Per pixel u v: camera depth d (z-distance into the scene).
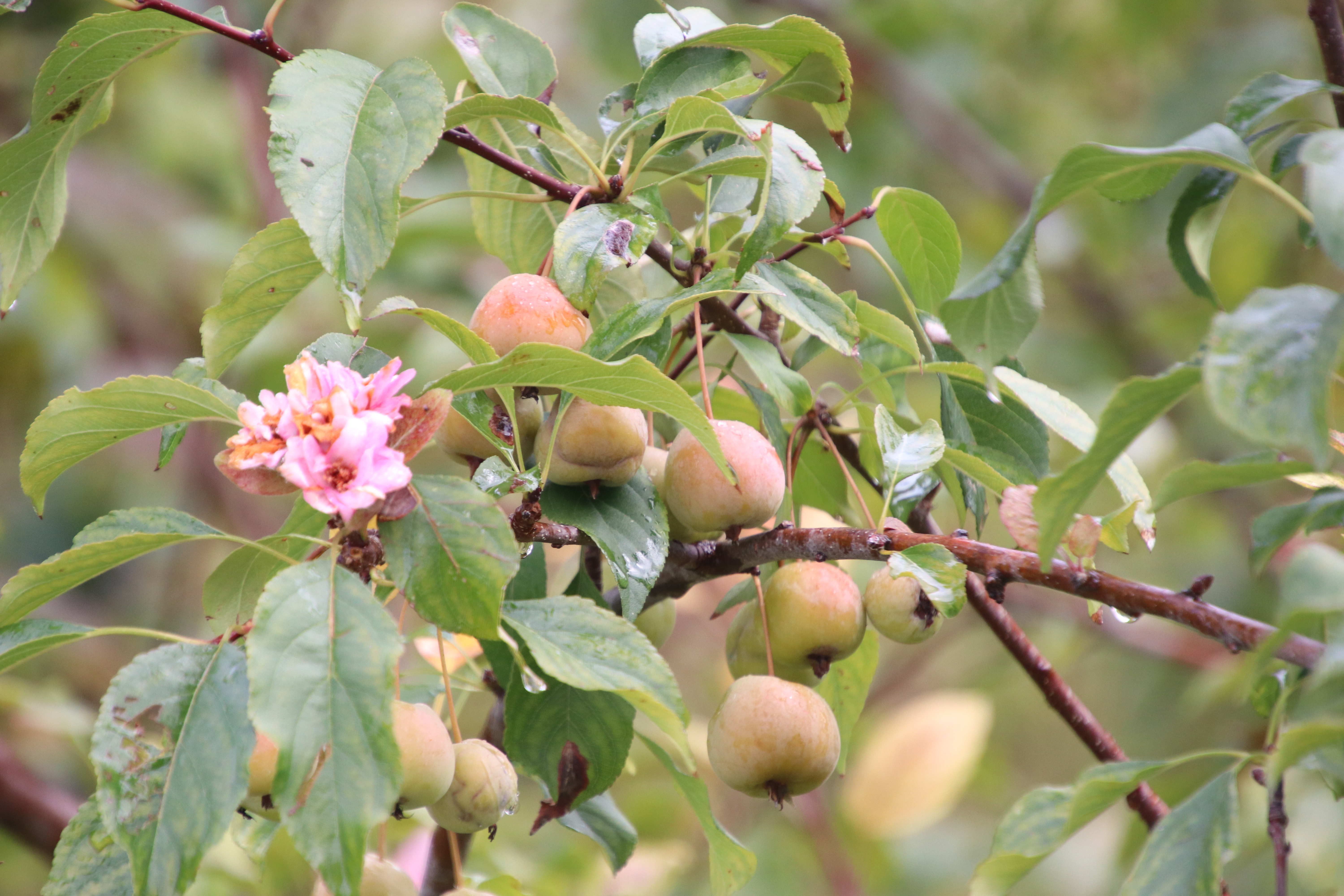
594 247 1.17
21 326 1.89
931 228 1.23
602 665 1.13
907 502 1.25
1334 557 1.08
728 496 1.17
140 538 1.12
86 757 1.42
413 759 1.13
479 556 1.12
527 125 1.23
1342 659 1.08
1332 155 1.08
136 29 1.17
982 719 1.40
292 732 1.09
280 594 1.10
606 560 1.22
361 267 1.13
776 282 1.19
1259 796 1.33
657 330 1.18
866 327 1.21
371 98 1.14
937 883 1.73
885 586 1.19
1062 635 1.78
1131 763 1.12
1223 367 1.07
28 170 1.19
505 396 1.15
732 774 1.17
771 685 1.17
